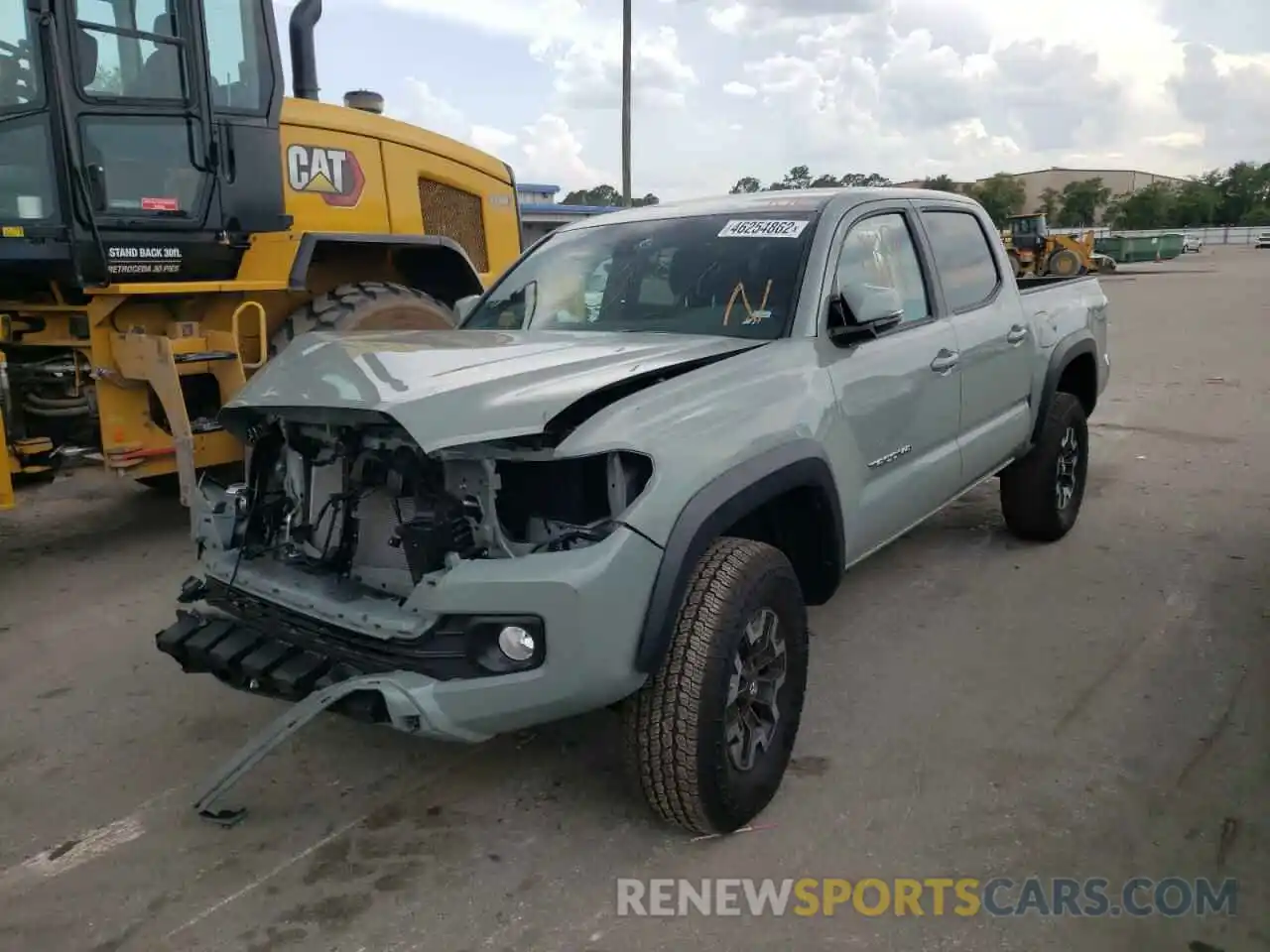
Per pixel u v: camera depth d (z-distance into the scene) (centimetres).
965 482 483
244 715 409
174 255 564
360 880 303
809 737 379
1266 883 292
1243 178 10331
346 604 307
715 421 313
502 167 826
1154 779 345
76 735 394
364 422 301
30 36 503
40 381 564
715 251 417
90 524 679
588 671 277
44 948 275
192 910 290
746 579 305
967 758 362
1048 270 3362
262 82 595
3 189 512
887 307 368
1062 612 493
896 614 496
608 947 272
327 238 630
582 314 426
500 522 302
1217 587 519
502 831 326
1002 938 272
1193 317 1973
